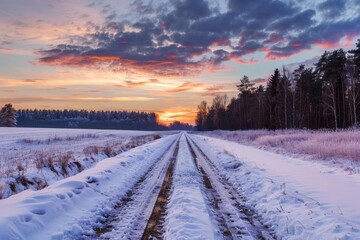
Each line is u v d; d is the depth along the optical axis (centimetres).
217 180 1073
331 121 4909
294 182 934
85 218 620
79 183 852
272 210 672
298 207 677
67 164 1298
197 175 1152
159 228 575
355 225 537
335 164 1305
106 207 703
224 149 2089
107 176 1027
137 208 708
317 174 1081
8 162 1518
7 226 489
